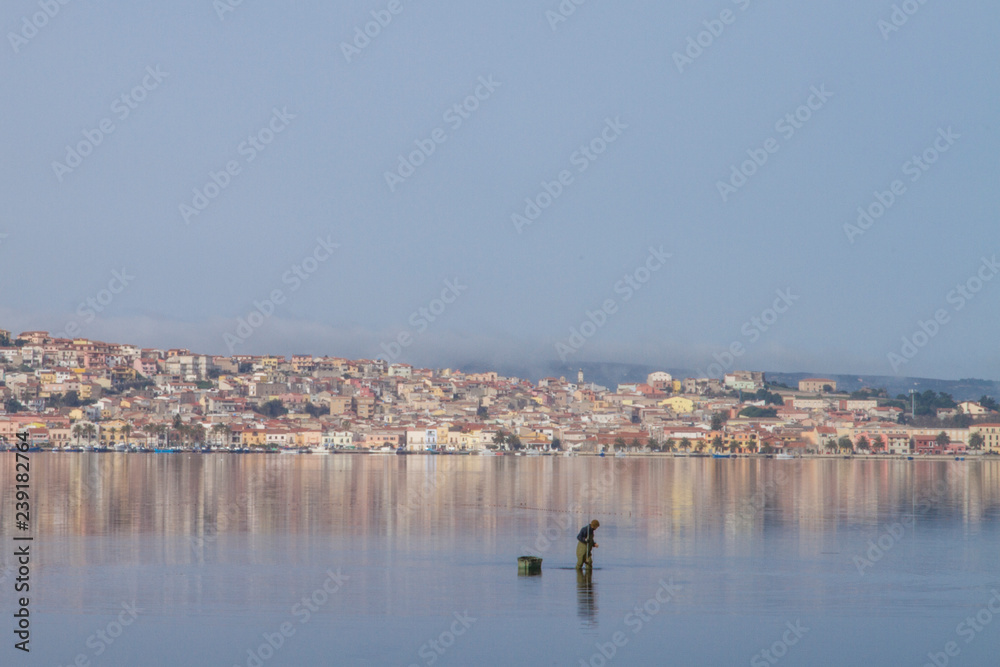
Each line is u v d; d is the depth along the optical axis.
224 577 69.25
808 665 47.31
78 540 90.81
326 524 109.69
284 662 47.09
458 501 153.75
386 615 56.72
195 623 54.44
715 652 49.28
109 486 192.38
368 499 157.25
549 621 55.31
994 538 96.94
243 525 107.19
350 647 49.72
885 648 50.09
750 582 68.38
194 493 170.12
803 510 136.38
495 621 55.22
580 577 70.12
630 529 105.75
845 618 56.47
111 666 46.50
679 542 92.62
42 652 48.75
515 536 97.75
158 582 66.88
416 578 69.38
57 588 64.31
